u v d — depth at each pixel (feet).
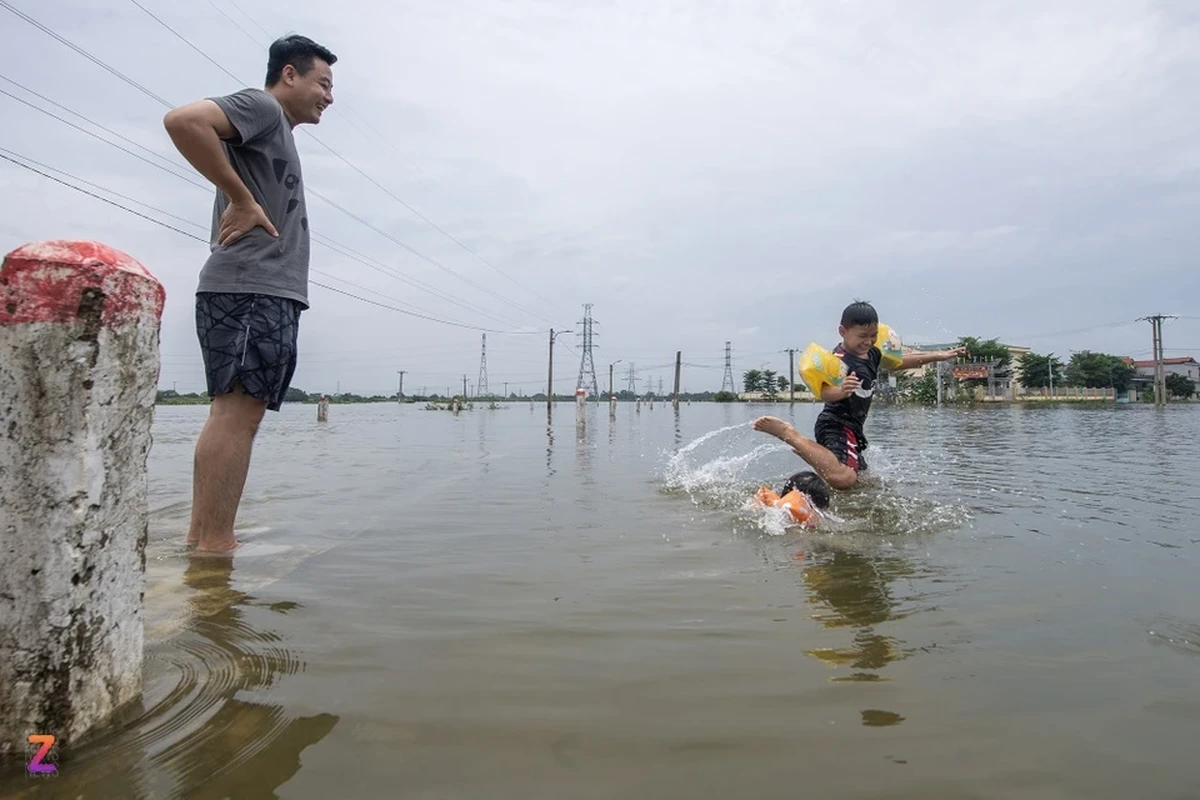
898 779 4.45
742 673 6.04
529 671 6.07
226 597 8.03
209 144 9.57
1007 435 38.91
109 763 4.53
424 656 6.39
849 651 6.53
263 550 10.43
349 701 5.46
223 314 10.32
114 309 4.85
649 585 8.71
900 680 5.89
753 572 9.32
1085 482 17.79
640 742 4.89
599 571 9.39
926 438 36.04
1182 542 10.88
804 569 9.46
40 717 4.52
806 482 13.78
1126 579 8.81
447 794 4.25
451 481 19.08
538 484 18.42
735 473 20.97
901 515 13.28
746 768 4.57
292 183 11.19
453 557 10.14
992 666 6.17
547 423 73.31
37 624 4.54
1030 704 5.46
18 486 4.53
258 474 21.09
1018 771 4.53
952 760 4.67
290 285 10.94
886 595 8.23
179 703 5.35
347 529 12.15
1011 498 15.21
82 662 4.74
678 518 13.25
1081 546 10.64
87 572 4.77
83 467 4.71
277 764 4.55
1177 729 5.07
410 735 4.96
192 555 10.00
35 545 4.55
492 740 4.90
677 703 5.48
